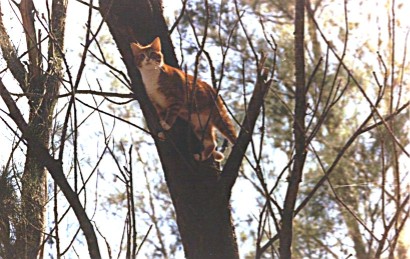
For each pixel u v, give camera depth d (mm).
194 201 3350
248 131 3094
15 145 3244
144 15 3793
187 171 3381
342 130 10227
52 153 3260
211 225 3324
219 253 3293
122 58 3654
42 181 3340
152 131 3463
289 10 9297
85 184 3059
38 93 3518
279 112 10172
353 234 9719
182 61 3371
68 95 3443
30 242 3133
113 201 10188
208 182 3371
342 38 10328
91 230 2818
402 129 5488
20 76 3516
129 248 2896
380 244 2943
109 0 3629
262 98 3027
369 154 10031
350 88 9938
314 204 10219
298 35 2666
